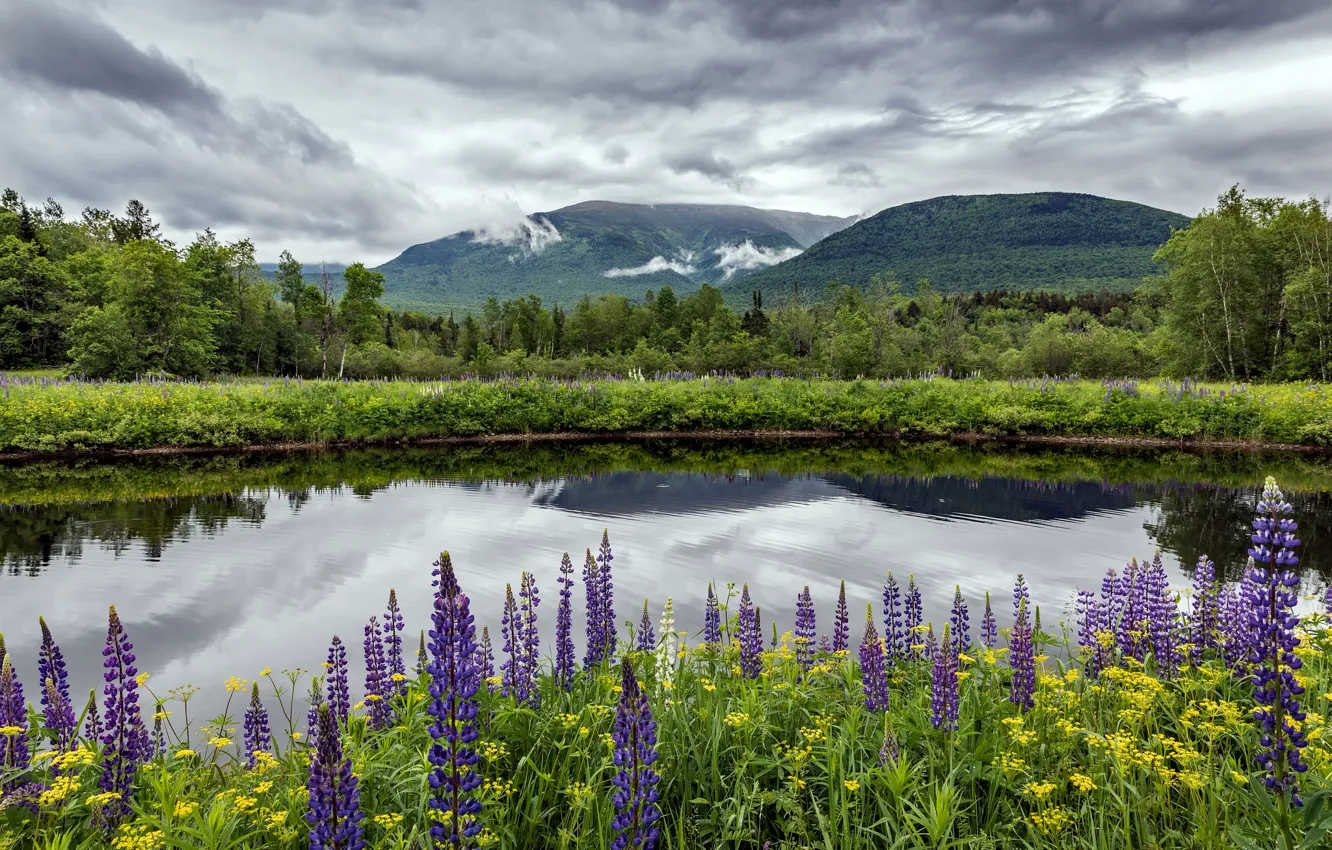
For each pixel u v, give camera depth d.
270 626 10.09
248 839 4.21
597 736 5.25
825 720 5.20
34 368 53.47
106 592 11.47
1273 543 3.69
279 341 67.56
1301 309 43.66
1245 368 46.25
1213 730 4.63
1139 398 32.94
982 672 6.39
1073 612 10.19
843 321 63.91
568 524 16.28
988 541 14.56
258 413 29.72
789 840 4.47
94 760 4.69
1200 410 31.16
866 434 35.09
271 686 8.20
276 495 19.97
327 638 9.66
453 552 13.84
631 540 14.73
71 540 14.76
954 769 4.60
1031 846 4.30
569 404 34.78
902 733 5.14
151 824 3.97
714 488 21.14
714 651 6.85
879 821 4.34
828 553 13.62
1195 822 4.20
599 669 6.34
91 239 73.56
